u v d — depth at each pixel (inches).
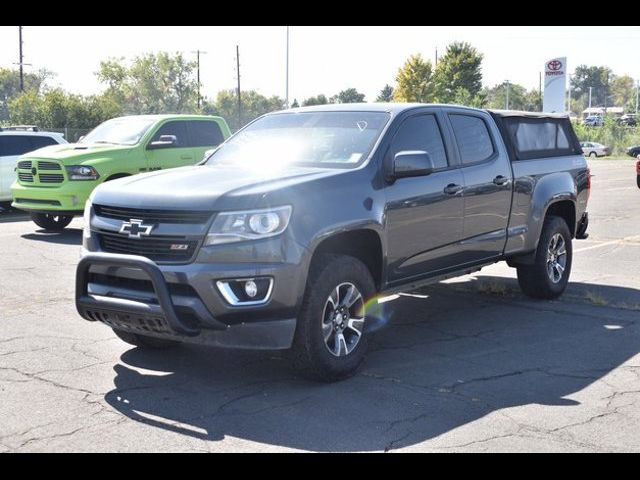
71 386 211.9
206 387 211.9
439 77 3110.2
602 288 355.9
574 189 333.4
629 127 2910.9
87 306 211.3
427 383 216.4
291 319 203.2
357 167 231.8
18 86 4512.8
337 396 204.7
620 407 198.1
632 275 390.6
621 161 2113.7
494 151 290.5
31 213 533.6
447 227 261.4
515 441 175.6
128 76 4131.4
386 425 184.5
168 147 543.5
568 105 5556.1
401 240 240.8
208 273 195.0
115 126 569.6
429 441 175.2
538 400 203.0
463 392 208.8
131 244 208.5
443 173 260.7
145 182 222.4
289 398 203.2
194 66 4148.6
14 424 184.2
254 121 282.4
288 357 211.2
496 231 289.0
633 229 576.1
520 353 247.9
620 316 299.7
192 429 181.6
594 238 529.3
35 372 224.1
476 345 257.3
